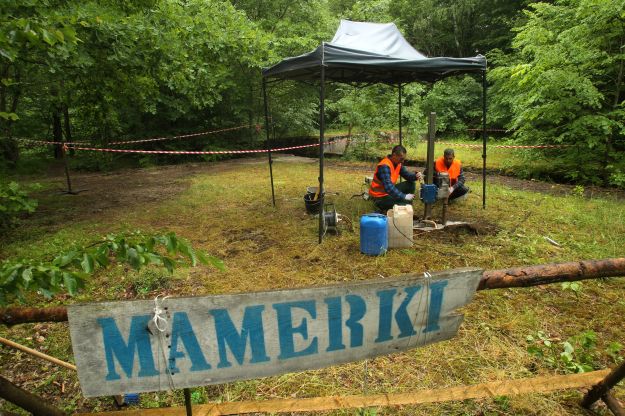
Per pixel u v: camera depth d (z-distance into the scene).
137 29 5.65
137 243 1.45
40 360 2.84
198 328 1.33
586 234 5.02
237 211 6.58
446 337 1.54
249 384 2.46
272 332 1.38
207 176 10.45
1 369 2.74
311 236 5.17
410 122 11.36
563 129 8.84
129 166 13.75
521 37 9.20
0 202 4.46
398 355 2.71
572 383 2.09
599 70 7.98
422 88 11.43
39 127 15.75
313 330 1.41
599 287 3.59
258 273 4.12
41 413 1.61
